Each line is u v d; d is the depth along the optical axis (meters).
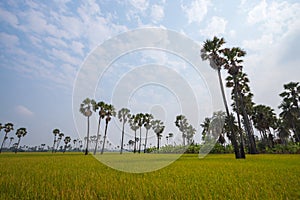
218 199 3.79
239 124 21.89
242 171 7.64
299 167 8.62
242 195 4.00
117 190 4.53
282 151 27.98
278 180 5.50
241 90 25.84
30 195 4.26
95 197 4.05
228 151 29.42
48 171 8.22
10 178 6.25
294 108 36.09
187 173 7.37
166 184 5.15
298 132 38.62
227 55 21.36
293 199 3.66
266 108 37.97
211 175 6.82
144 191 4.45
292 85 35.59
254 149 26.20
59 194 4.28
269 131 39.22
